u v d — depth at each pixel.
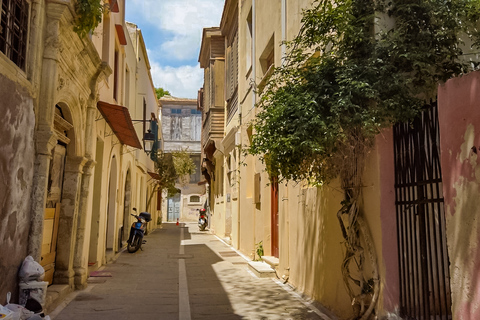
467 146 3.58
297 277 8.18
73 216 7.62
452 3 4.86
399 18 4.94
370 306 4.85
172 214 41.66
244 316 6.32
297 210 8.21
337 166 5.49
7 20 4.67
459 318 3.63
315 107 4.75
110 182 13.16
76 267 8.00
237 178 15.14
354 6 5.03
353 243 5.15
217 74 18.45
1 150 4.42
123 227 16.77
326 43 5.34
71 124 7.34
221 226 20.41
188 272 10.40
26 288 5.05
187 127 41.16
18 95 4.84
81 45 6.96
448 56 4.77
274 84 5.92
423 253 4.46
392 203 4.85
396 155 4.86
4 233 4.60
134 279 9.30
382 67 4.58
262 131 5.46
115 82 12.28
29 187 5.30
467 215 3.56
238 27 14.88
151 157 23.52
